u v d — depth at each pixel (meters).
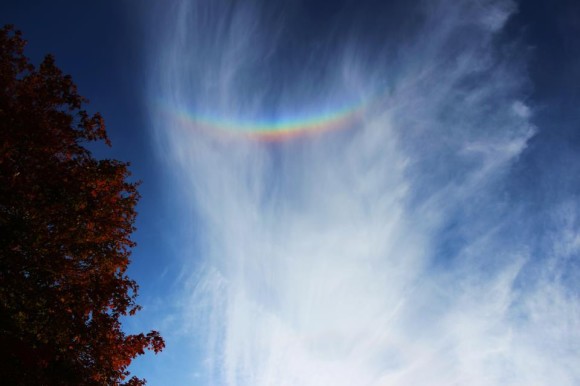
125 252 17.45
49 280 15.06
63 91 15.95
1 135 13.71
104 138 16.89
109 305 16.84
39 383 13.71
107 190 16.97
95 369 15.80
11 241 14.09
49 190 14.54
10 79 15.19
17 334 13.93
